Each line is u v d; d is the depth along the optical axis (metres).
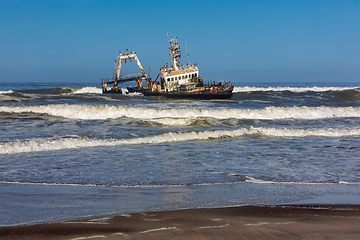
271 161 14.20
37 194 9.32
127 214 7.50
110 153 15.65
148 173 12.05
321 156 15.25
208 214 7.50
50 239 5.95
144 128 23.08
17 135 19.69
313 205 8.32
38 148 16.28
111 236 6.07
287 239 5.99
